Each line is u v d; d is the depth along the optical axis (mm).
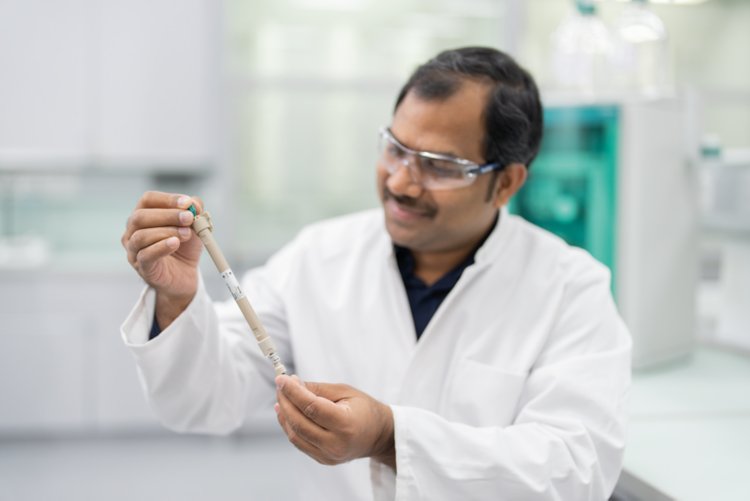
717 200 1764
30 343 3053
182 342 1009
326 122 3574
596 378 1008
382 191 1088
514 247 1177
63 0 3195
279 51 3533
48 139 3240
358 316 1163
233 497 2682
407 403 1100
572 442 936
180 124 3311
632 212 1523
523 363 1075
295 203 3600
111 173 3629
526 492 886
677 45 3650
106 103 3260
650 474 992
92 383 3096
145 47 3256
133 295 3104
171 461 3008
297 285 1217
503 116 1039
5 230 3592
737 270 1765
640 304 1545
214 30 3293
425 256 1180
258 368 1188
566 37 1758
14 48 3189
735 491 935
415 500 874
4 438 3082
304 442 832
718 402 1342
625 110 1507
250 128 3533
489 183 1078
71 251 3609
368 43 3570
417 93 1045
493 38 3547
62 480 2812
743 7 3652
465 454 888
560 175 1570
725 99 3709
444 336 1115
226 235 3371
